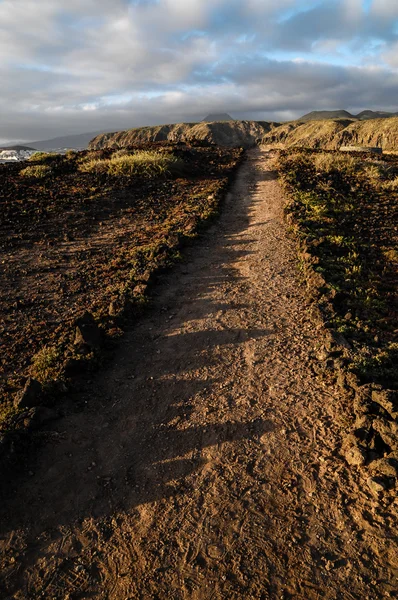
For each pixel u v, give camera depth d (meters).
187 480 3.99
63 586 3.12
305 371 5.54
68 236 12.79
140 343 6.73
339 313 7.12
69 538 3.50
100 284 9.22
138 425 4.84
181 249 11.48
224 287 8.77
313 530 3.34
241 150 34.12
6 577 3.20
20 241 12.33
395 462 3.69
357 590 2.86
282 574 3.03
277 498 3.68
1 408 5.08
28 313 7.97
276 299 7.92
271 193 18.33
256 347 6.28
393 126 139.00
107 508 3.76
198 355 6.21
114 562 3.27
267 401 5.02
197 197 17.50
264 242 11.62
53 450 4.45
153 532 3.49
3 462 4.09
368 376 5.05
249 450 4.29
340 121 177.25
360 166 23.83
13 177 20.56
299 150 31.91
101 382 5.71
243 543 3.30
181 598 2.95
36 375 5.75
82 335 6.33
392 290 8.60
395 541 3.17
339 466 3.95
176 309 7.92
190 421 4.82
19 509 3.77
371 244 11.56
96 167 22.30
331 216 14.12
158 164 21.91
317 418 4.63
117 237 12.82
